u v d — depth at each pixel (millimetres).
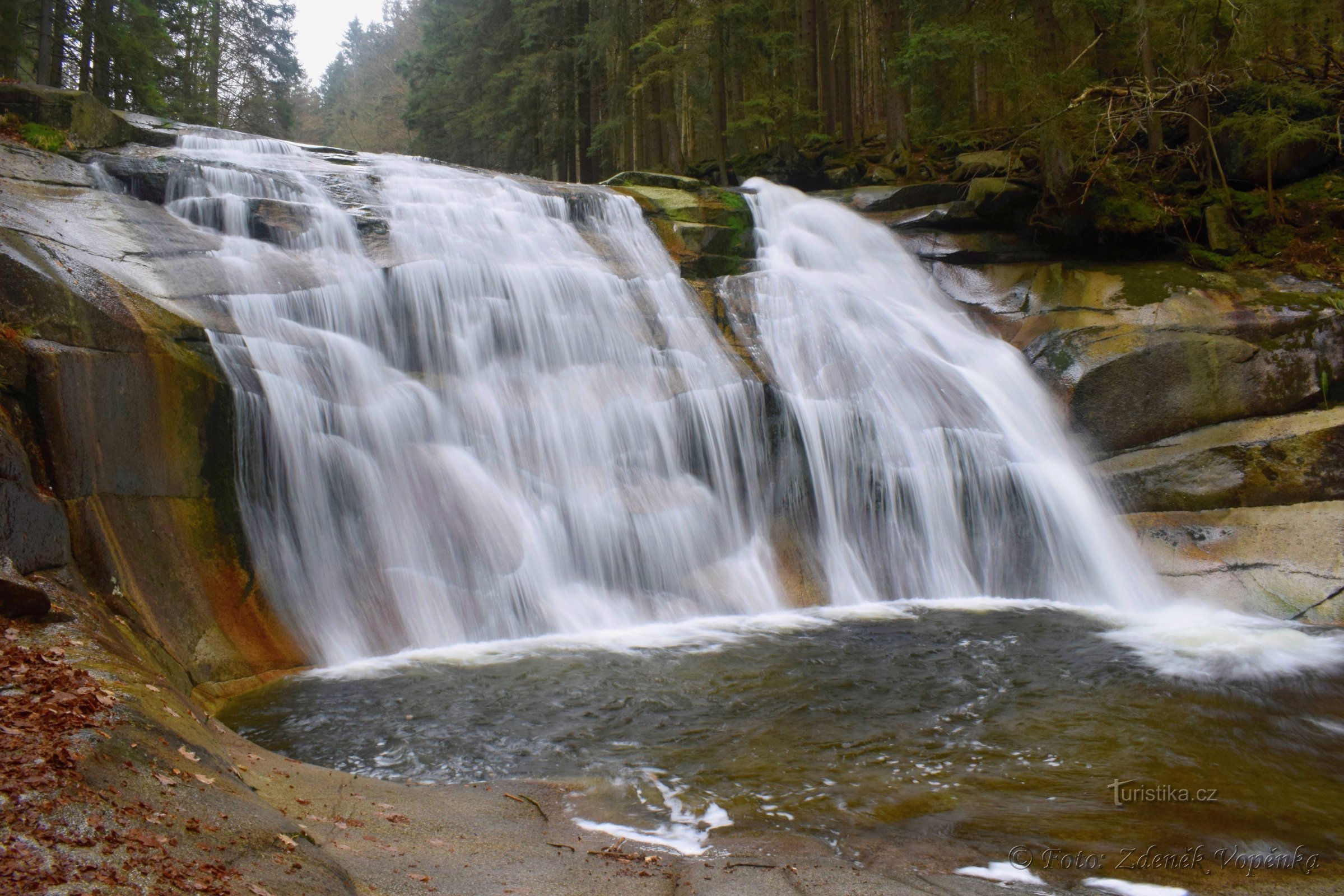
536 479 11297
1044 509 12891
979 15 20109
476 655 9125
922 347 14953
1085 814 5633
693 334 14125
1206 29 18328
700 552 11711
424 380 11695
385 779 6031
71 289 8227
